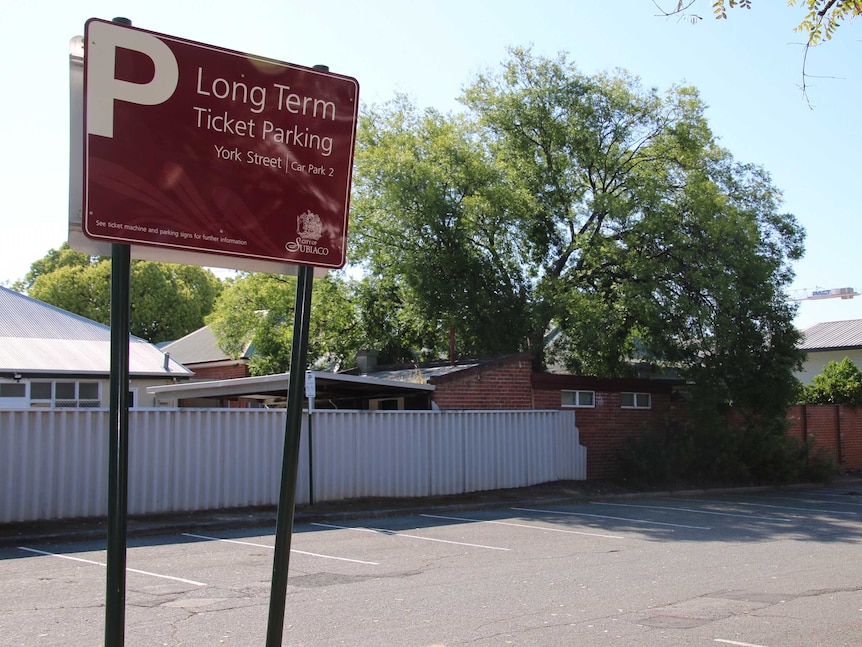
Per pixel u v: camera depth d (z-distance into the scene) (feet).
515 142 81.92
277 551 11.87
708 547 39.93
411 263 73.26
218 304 91.76
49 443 44.70
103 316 153.69
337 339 85.40
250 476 51.90
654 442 71.41
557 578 31.40
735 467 73.36
